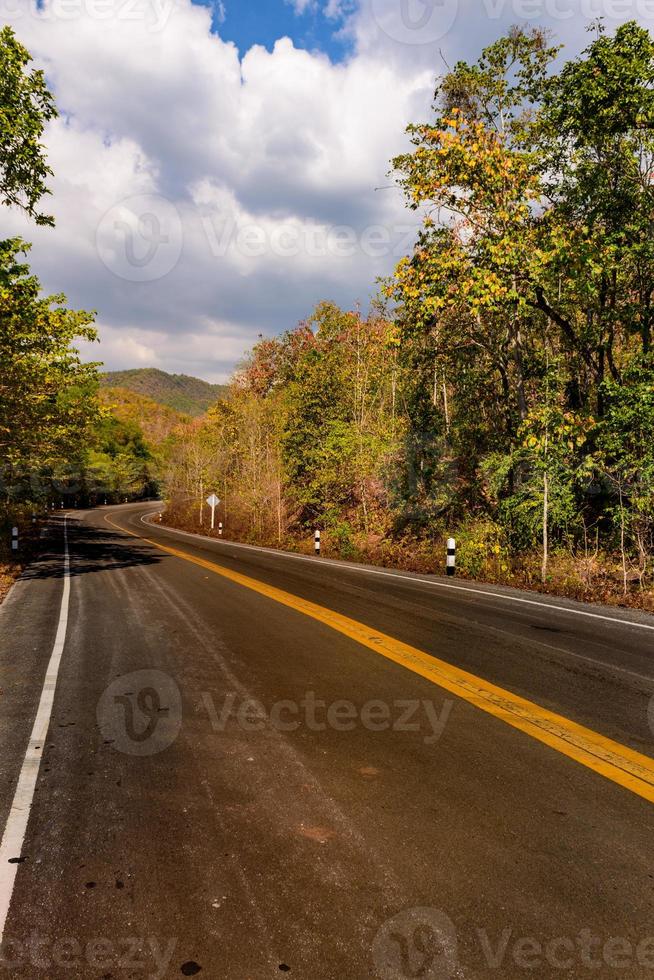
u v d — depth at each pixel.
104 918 2.26
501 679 5.34
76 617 8.37
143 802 3.16
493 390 20.19
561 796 3.22
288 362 51.22
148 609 8.93
